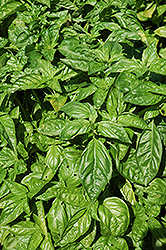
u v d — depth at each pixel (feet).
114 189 2.71
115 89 2.44
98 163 2.32
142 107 2.61
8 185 2.46
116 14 2.59
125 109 2.50
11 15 2.54
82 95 2.40
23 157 2.52
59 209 2.46
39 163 2.57
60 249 2.54
